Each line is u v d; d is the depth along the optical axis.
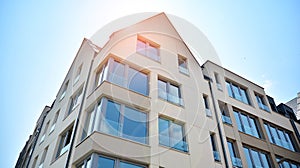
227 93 11.62
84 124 7.11
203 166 7.56
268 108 13.33
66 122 8.77
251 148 10.44
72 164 6.39
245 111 11.71
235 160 9.26
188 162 7.28
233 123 10.44
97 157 5.77
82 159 6.20
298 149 12.53
